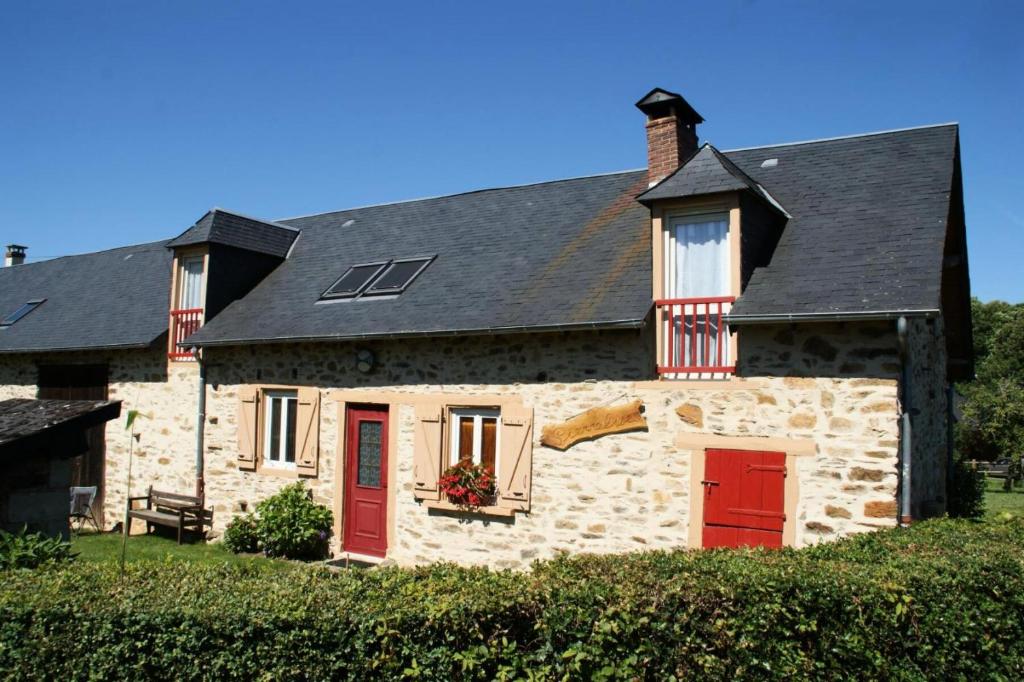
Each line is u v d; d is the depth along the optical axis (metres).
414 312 9.94
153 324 13.25
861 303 7.09
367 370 10.21
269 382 11.23
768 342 7.63
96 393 13.84
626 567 4.73
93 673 4.35
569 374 8.70
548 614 4.10
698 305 8.30
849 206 8.63
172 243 12.67
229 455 11.60
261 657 4.21
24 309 17.06
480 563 9.17
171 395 12.61
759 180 9.71
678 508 7.97
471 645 4.09
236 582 4.84
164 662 4.30
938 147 9.01
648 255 9.26
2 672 4.41
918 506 8.01
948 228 9.68
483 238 11.30
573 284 9.24
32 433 6.59
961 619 4.64
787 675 4.24
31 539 6.06
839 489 7.19
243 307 12.21
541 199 11.74
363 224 13.39
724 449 7.77
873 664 4.38
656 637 4.13
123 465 13.23
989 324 43.56
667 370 8.19
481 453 9.44
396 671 4.14
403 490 9.87
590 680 4.04
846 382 7.24
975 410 26.33
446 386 9.57
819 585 4.39
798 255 8.14
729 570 4.55
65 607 4.44
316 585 4.71
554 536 8.66
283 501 10.49
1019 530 6.35
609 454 8.40
